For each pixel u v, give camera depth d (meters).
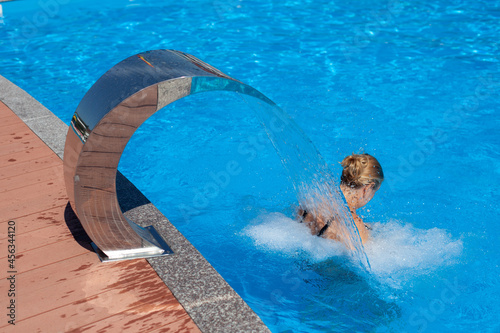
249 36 8.80
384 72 7.32
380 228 4.12
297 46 8.34
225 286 2.71
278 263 3.61
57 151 4.18
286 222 4.09
